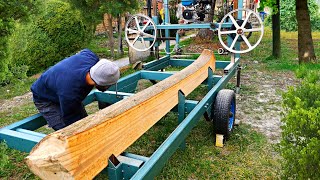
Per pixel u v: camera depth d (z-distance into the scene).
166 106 2.88
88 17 8.49
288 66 7.75
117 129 2.01
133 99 2.47
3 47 3.08
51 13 8.05
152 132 3.95
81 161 1.62
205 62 4.40
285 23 16.52
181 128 2.49
